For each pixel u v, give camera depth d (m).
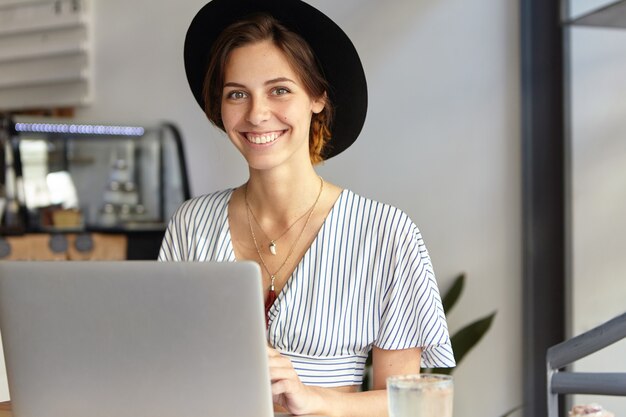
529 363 3.78
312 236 2.04
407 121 4.07
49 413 1.52
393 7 4.09
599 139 3.58
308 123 2.03
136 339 1.44
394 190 4.10
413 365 2.02
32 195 4.58
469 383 3.91
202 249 2.12
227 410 1.43
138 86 4.84
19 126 4.54
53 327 1.48
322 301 1.99
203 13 2.05
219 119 2.08
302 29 1.99
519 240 3.84
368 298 2.00
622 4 2.93
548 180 3.76
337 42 1.99
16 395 1.54
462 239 3.96
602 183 3.58
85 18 4.92
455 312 3.96
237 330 1.40
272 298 2.02
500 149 3.88
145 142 4.71
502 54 3.88
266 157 1.95
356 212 2.04
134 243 4.35
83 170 4.70
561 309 3.74
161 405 1.45
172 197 4.70
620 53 3.53
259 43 1.93
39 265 1.47
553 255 3.76
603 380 1.68
